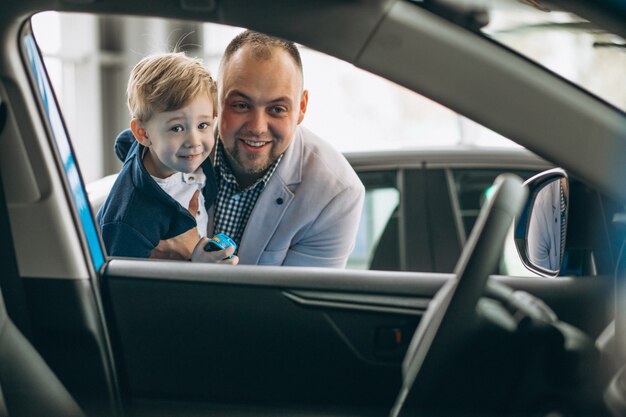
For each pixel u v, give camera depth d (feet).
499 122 5.49
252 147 8.03
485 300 6.05
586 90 5.54
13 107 6.46
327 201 8.53
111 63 35.86
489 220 5.58
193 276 7.07
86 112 36.19
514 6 6.66
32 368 6.52
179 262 7.23
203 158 8.32
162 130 8.13
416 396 5.92
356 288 7.02
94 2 5.75
